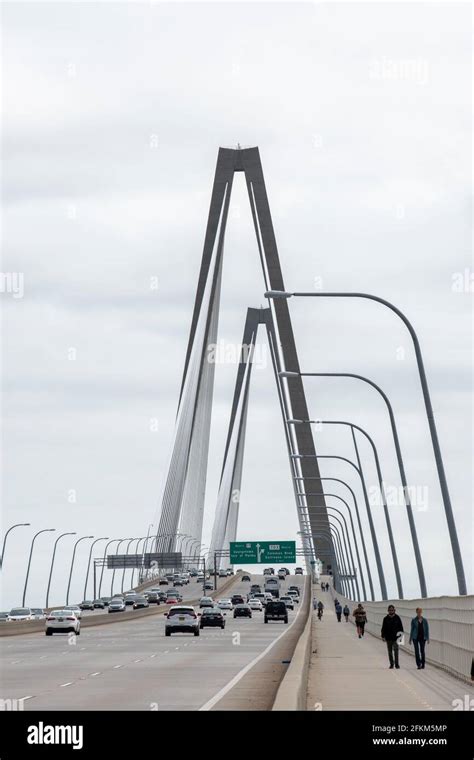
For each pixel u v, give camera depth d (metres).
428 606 62.31
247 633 112.44
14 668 57.62
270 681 47.00
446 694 39.72
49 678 49.62
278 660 63.81
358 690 41.59
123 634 112.81
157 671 54.38
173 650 77.31
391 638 55.47
